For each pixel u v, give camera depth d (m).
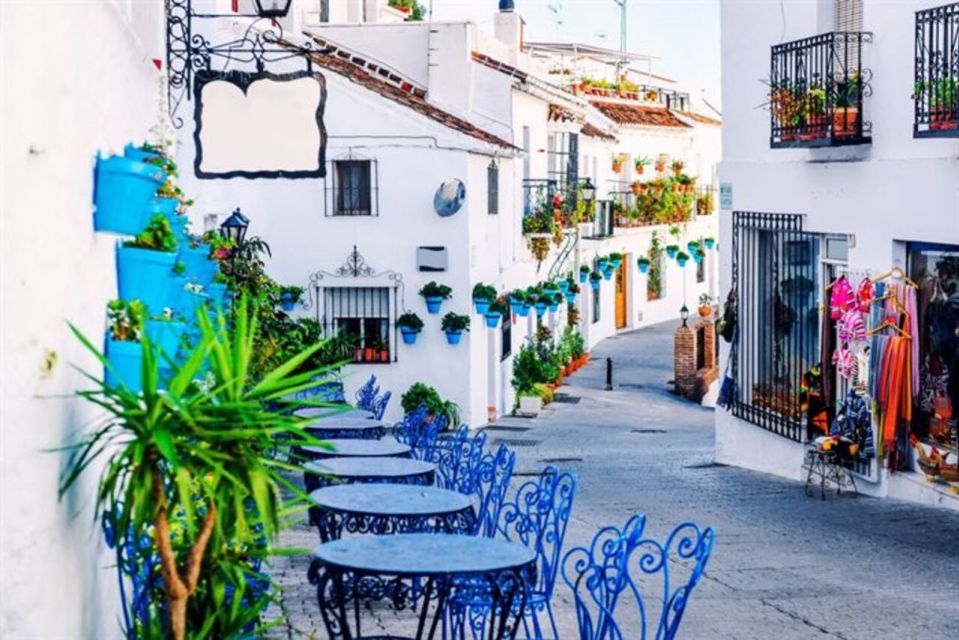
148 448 5.47
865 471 18.25
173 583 5.61
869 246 18.06
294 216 27.73
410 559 7.39
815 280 19.92
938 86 15.50
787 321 20.66
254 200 27.61
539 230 35.94
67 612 5.65
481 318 29.48
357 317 28.05
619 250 52.59
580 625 7.90
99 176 6.48
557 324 41.59
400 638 8.30
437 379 28.16
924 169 16.64
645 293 55.78
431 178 27.70
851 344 18.12
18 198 5.09
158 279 7.33
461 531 10.40
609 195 49.81
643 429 31.28
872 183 17.92
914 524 15.62
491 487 10.38
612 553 7.72
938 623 10.73
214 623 6.15
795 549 14.14
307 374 5.87
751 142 21.91
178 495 5.71
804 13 19.89
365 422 14.66
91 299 6.36
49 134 5.45
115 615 7.10
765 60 21.31
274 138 13.30
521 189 35.66
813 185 19.66
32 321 5.22
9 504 5.06
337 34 33.69
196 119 13.24
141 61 9.30
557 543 8.72
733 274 22.28
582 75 57.84
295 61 26.81
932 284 16.86
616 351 47.78
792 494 18.55
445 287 27.73
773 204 21.06
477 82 33.72
